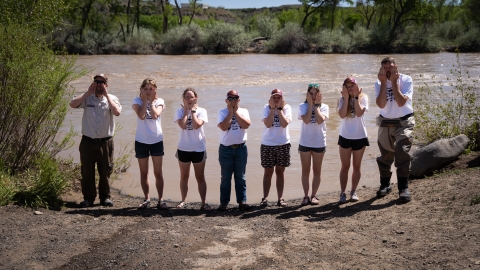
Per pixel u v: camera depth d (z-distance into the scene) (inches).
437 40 2180.1
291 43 2105.1
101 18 2269.9
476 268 171.3
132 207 288.2
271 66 1323.8
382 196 282.5
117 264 200.4
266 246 212.2
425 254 187.8
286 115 281.7
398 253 192.5
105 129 287.4
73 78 334.3
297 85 891.4
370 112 600.1
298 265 191.3
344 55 1897.1
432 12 2386.8
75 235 231.8
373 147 429.4
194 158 280.4
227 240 221.5
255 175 354.6
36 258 207.3
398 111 268.7
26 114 308.2
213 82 935.7
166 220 257.6
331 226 235.0
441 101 603.5
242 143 281.1
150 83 277.0
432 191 267.7
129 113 593.3
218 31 2091.5
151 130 281.7
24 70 307.4
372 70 1200.8
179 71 1153.4
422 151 323.6
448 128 394.0
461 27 2401.6
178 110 281.3
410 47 2123.5
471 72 1113.4
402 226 222.1
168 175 355.3
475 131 360.2
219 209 279.1
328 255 198.4
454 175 291.9
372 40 2150.6
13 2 398.3
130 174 360.5
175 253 207.6
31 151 323.6
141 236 228.2
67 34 2036.2
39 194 283.0
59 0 433.4
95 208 283.9
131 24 2618.1
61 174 311.6
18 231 236.1
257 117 563.2
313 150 281.0
